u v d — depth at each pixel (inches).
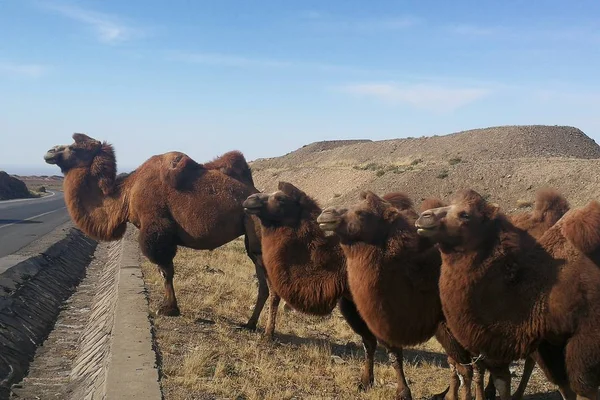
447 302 247.3
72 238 960.9
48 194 2706.7
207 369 313.6
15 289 510.0
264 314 469.1
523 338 239.0
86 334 457.7
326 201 1911.9
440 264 269.7
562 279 233.3
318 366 347.3
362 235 272.8
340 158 3240.7
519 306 238.7
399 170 1846.7
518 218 313.7
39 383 356.8
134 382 281.3
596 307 227.3
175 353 339.0
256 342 381.7
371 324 277.3
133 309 429.7
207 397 274.4
